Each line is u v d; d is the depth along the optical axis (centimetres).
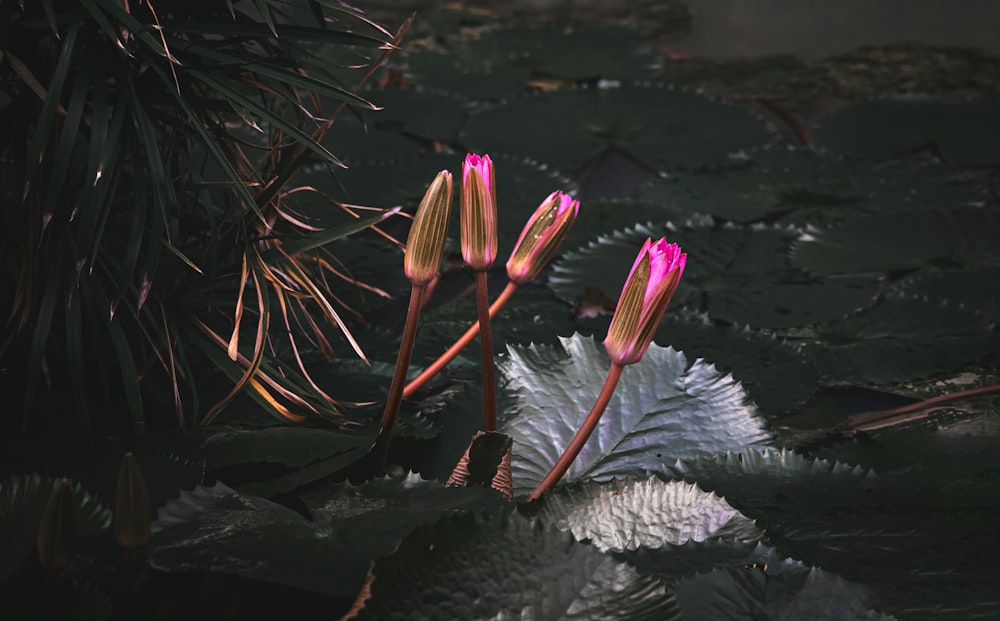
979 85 335
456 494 134
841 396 170
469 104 296
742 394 156
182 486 136
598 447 150
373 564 122
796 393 166
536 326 179
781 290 190
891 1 468
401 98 294
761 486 145
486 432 137
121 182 152
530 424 153
